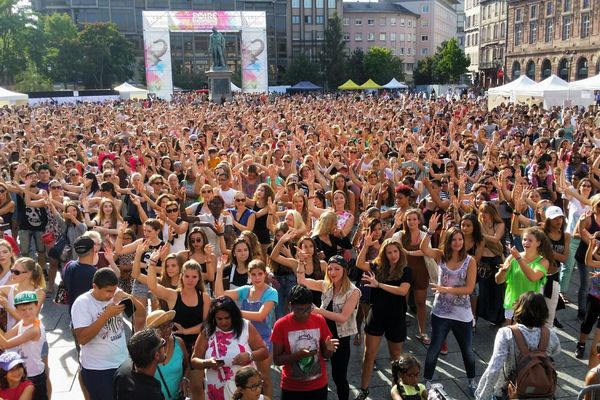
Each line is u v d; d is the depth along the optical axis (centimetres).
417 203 1115
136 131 2069
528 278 663
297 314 534
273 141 1727
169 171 1355
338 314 604
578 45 6612
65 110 3719
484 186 992
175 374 501
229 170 1044
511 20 7981
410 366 520
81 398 670
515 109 2933
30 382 489
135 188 1080
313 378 538
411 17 12631
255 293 620
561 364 727
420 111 3014
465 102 3931
